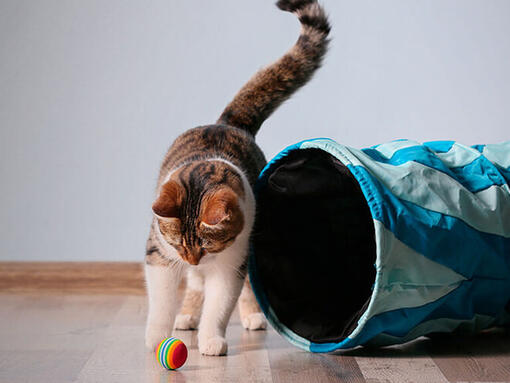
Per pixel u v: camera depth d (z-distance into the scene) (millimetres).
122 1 3166
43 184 3219
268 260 2113
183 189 1870
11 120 3186
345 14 3107
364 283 2078
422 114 3152
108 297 3059
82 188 3230
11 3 3150
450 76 3119
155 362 1824
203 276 2260
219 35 3184
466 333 2070
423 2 3088
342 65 3137
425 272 1685
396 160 1931
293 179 2084
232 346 2039
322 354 1919
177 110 3225
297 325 1984
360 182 1692
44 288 3182
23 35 3162
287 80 2555
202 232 1836
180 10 3172
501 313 2041
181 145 2279
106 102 3207
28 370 1755
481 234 1832
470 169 2039
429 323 1858
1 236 3225
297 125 3180
